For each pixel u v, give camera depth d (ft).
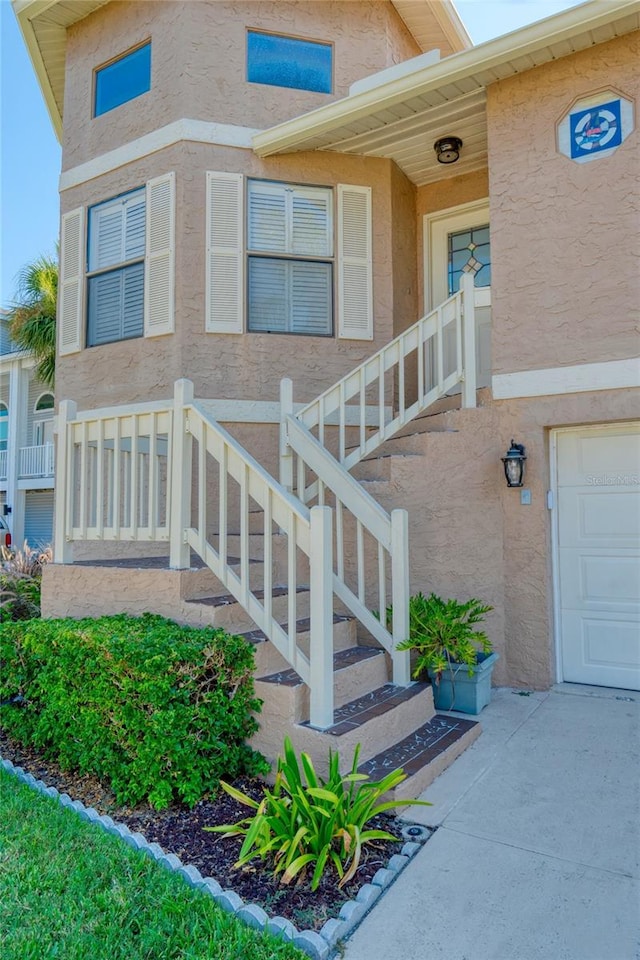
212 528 20.26
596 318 15.47
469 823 9.59
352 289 22.12
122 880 8.14
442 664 13.28
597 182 15.58
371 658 13.21
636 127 15.14
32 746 13.42
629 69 15.23
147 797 10.44
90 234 23.71
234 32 21.93
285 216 21.88
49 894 7.87
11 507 48.19
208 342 20.94
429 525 16.90
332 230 22.18
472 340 17.17
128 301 22.49
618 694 15.16
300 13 22.59
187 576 12.92
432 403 18.49
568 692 15.40
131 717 10.28
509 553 16.17
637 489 15.49
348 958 6.92
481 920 7.48
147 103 22.33
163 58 22.02
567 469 16.28
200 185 21.26
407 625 13.30
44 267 38.75
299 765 10.53
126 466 15.85
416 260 24.31
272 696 11.07
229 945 6.87
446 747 11.58
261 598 13.78
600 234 15.51
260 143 21.18
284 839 8.34
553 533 16.30
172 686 10.08
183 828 9.61
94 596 14.12
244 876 8.26
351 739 10.50
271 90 22.17
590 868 8.43
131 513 13.84
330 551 10.94
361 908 7.63
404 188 23.73
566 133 16.03
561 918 7.48
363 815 8.73
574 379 15.64
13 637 12.93
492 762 11.62
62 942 6.97
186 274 21.01
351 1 23.15
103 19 24.02
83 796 11.04
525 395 16.19
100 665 10.84
